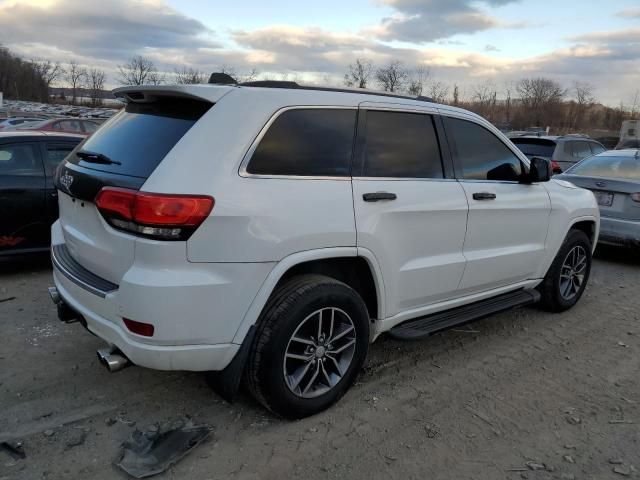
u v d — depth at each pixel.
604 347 4.45
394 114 3.55
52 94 99.00
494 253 4.18
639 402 3.56
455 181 3.85
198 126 2.80
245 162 2.82
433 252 3.71
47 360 3.84
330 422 3.20
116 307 2.74
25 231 5.63
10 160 5.56
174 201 2.59
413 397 3.53
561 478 2.78
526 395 3.61
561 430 3.21
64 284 3.22
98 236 2.93
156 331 2.65
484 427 3.21
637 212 6.85
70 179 3.18
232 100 2.91
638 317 5.21
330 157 3.17
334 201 3.08
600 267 7.16
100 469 2.72
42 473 2.67
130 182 2.75
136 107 3.35
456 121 3.97
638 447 3.06
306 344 3.11
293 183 2.96
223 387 2.97
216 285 2.71
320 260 3.25
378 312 3.47
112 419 3.14
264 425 3.14
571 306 5.32
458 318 3.95
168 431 3.01
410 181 3.53
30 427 3.04
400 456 2.91
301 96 3.13
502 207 4.15
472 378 3.82
